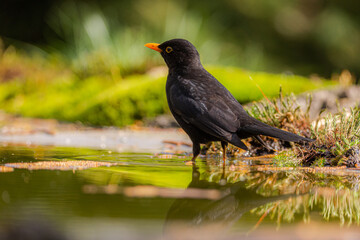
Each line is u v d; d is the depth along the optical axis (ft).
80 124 53.47
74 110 55.52
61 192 18.20
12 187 19.03
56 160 27.73
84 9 99.96
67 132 46.37
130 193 18.30
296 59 110.42
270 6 110.93
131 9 102.06
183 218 15.17
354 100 44.24
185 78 30.42
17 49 94.38
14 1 106.63
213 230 14.14
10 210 15.42
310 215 16.07
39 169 23.95
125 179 21.44
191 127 28.66
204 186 20.44
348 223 15.10
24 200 16.79
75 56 81.56
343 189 20.43
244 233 13.88
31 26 106.52
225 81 52.85
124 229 13.69
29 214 14.98
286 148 32.17
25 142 38.55
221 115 27.27
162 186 19.93
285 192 19.65
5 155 29.84
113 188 19.17
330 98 44.78
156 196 18.01
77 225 13.93
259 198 18.45
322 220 15.44
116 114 53.26
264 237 13.52
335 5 112.06
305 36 110.63
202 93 28.68
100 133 46.06
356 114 30.73
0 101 64.85
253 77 54.08
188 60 31.09
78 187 19.24
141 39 78.13
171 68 31.55
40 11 106.52
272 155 31.17
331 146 28.71
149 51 74.18
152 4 103.45
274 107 34.35
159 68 66.49
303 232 14.06
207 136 28.27
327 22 110.22
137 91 54.80
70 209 15.67
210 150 32.83
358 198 18.67
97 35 79.92
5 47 95.86
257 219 15.52
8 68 76.54
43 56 89.45
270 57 108.27
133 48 73.67
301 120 33.45
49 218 14.56
